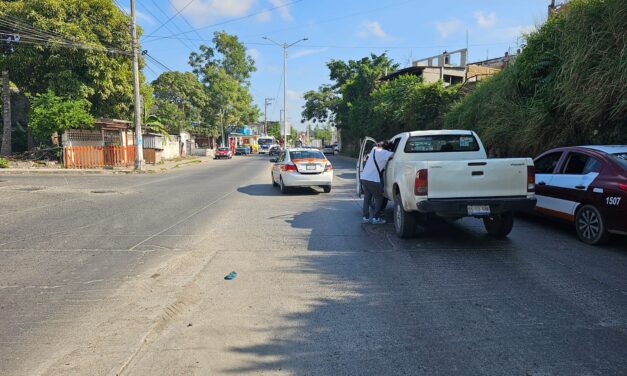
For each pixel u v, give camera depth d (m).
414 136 8.62
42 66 27.81
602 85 9.30
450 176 6.77
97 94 29.39
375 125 33.94
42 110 25.73
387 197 9.20
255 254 6.77
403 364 3.46
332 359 3.55
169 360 3.55
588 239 7.16
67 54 27.38
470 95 17.25
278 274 5.76
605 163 7.09
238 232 8.42
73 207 11.59
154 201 12.80
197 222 9.48
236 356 3.62
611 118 9.51
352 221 9.55
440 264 6.13
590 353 3.58
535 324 4.14
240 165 34.25
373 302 4.75
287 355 3.62
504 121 13.09
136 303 4.76
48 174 23.92
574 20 10.55
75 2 28.00
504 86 13.84
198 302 4.78
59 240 7.76
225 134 73.75
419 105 24.42
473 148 8.74
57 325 4.21
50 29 26.69
